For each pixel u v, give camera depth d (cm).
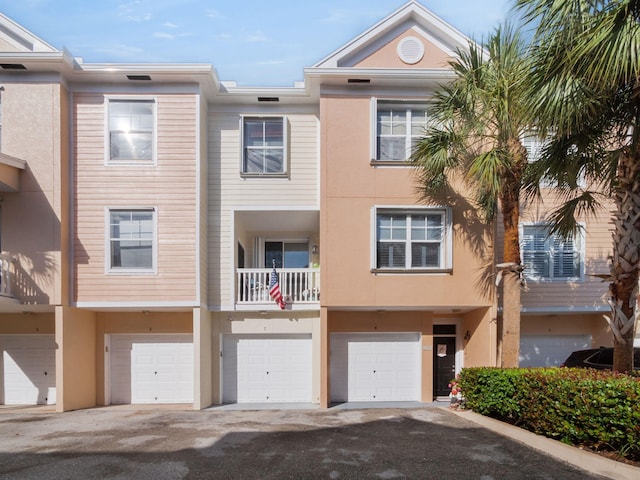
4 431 892
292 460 679
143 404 1320
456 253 1218
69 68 1159
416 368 1363
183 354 1348
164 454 716
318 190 1311
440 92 1153
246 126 1326
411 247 1222
